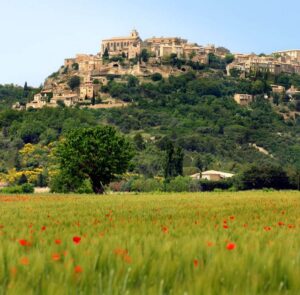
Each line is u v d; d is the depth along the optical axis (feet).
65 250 64.59
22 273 52.60
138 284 51.44
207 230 99.50
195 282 47.62
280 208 213.25
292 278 51.67
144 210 200.23
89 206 233.35
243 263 56.59
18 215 169.99
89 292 47.75
